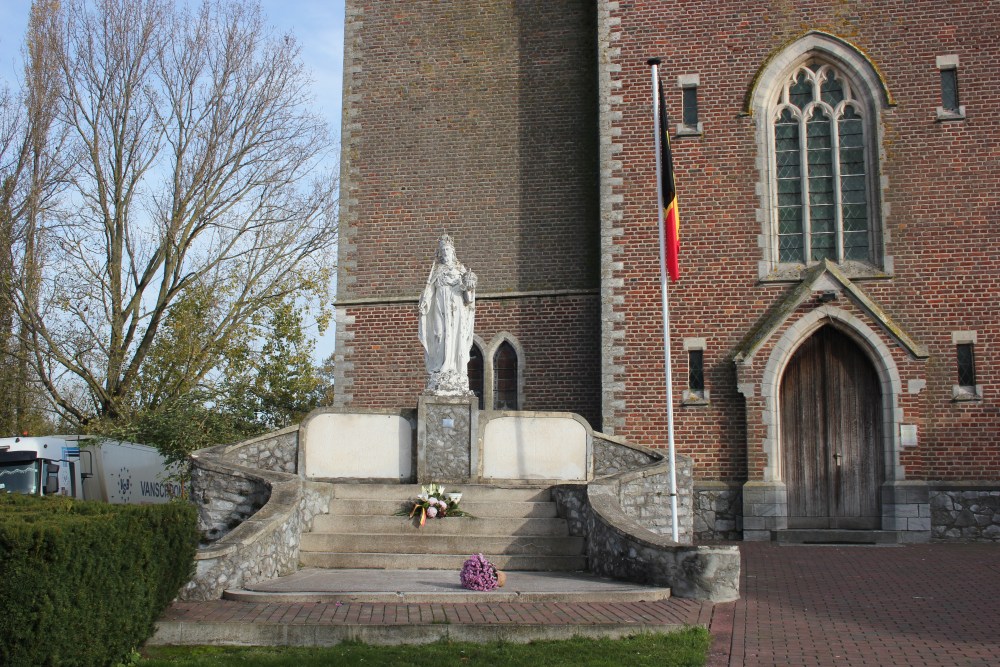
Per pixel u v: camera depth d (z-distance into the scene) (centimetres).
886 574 1661
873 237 2364
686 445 2353
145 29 3475
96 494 3000
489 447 1891
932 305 2308
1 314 3366
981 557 1903
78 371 3391
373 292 2744
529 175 2730
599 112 2503
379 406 2694
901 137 2364
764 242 2389
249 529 1430
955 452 2255
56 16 3444
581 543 1628
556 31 2780
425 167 2772
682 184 2436
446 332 1920
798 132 2439
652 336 2403
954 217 2323
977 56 2359
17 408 3662
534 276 2684
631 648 1079
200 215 3541
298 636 1128
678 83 2470
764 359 2317
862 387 2338
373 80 2831
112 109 3441
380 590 1332
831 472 2325
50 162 3406
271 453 1889
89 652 961
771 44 2445
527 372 2639
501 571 1554
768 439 2295
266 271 3631
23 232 3350
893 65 2388
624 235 2442
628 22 2511
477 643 1121
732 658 1063
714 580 1353
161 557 1134
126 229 3481
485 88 2786
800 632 1182
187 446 3038
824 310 2303
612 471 1905
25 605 881
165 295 3488
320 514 1716
